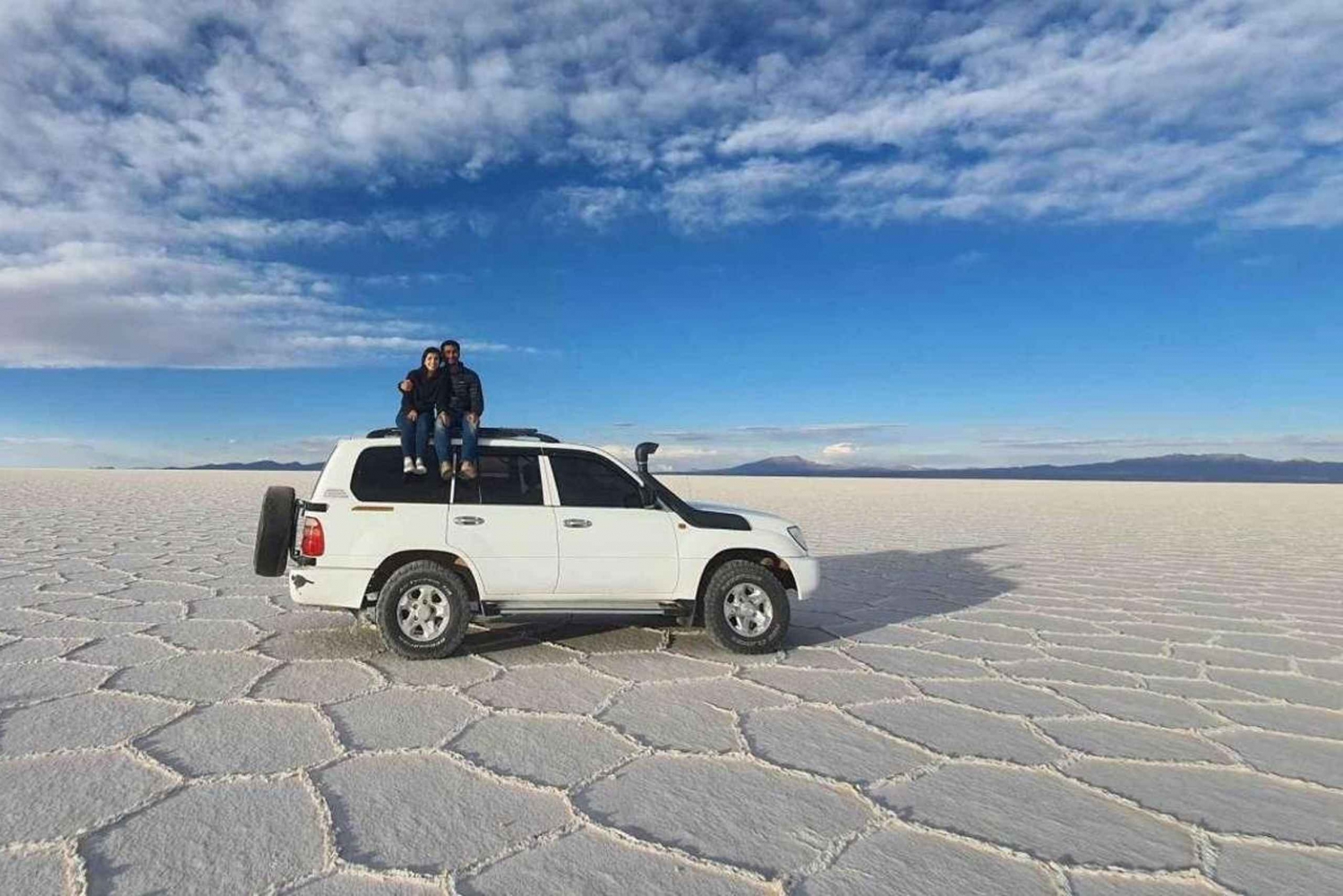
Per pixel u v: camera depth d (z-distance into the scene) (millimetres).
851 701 5320
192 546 13086
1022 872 3117
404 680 5594
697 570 6586
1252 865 3219
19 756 4059
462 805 3602
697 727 4738
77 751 4145
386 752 4227
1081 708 5262
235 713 4816
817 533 17922
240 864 3039
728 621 6605
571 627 7555
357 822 3410
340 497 6160
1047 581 10977
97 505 22547
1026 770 4172
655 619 7863
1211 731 4840
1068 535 18172
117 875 2936
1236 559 13922
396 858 3105
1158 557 14016
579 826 3420
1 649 6238
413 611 6141
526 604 6371
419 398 6504
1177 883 3061
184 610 7867
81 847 3143
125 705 4902
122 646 6375
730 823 3479
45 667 5734
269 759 4090
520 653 6480
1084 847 3336
